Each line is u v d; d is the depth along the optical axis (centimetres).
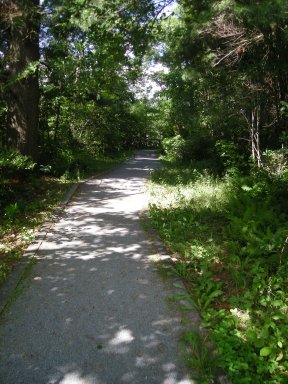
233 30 868
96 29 953
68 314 389
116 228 702
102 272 496
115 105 2498
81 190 1095
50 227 703
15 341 343
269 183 849
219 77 1180
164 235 644
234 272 471
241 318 381
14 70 1100
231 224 635
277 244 497
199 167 1523
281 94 977
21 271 494
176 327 367
